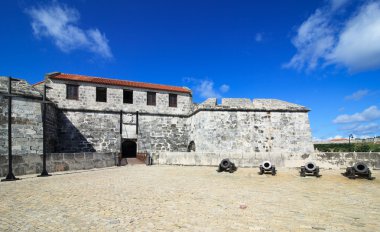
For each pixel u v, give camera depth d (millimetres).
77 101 22688
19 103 17156
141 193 8492
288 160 17312
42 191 8820
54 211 6156
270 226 5145
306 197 8227
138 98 24781
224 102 23781
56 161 15484
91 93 23250
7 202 7145
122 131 23812
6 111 16453
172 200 7453
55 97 21922
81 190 9008
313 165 13398
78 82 22922
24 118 17297
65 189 9219
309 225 5246
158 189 9312
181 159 19938
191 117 25172
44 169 13453
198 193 8633
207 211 6258
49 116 19781
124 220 5449
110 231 4773
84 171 15742
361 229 5023
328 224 5332
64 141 21750
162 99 25672
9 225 5117
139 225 5125
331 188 10039
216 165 18625
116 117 23797
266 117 23094
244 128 22609
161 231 4789
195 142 23734
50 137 19844
